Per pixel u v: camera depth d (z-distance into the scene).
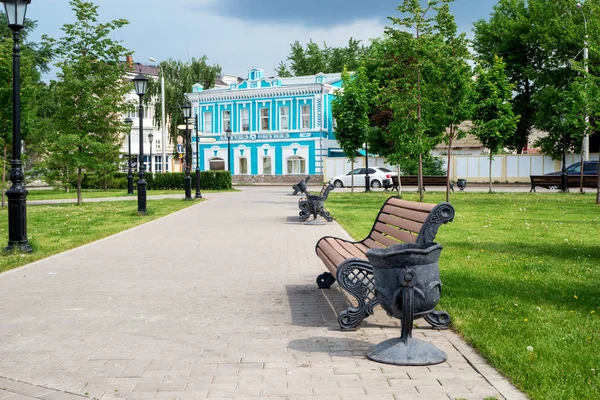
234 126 58.84
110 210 22.00
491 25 49.84
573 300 6.69
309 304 6.86
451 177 46.31
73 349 5.14
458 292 7.13
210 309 6.62
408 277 4.78
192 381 4.34
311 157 54.94
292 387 4.20
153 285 7.98
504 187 40.75
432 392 4.08
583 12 32.34
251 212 20.91
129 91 25.77
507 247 10.93
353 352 5.04
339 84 57.47
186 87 59.66
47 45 24.59
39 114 44.66
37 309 6.62
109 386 4.25
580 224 15.05
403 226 6.65
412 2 19.86
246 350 5.10
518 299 6.75
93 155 25.55
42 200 29.72
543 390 3.98
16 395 4.09
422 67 19.78
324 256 7.45
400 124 20.69
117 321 6.10
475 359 4.79
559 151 43.09
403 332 4.88
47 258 10.36
